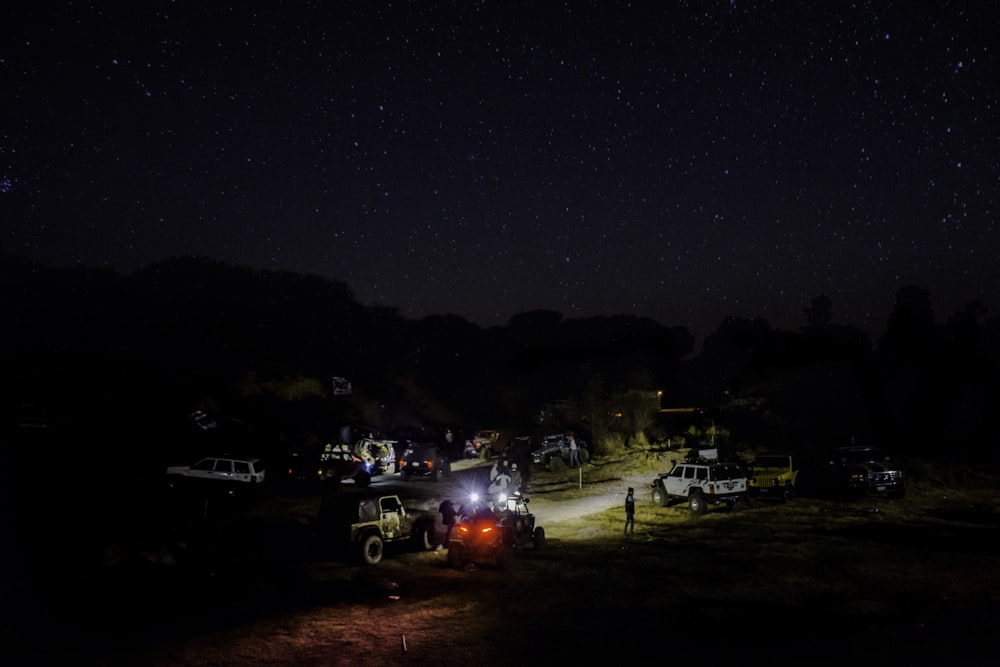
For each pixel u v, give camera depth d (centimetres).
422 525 2183
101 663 1163
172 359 4638
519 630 1352
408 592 1655
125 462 3011
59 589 1611
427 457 3853
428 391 6900
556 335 7975
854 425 5372
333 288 6700
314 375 5547
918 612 1478
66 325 4509
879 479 3216
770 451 4503
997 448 5016
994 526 2569
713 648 1239
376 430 5234
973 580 1756
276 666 1154
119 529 2070
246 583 1736
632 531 2434
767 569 1881
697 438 5016
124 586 1669
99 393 3809
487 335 7894
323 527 2016
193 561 1938
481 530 1884
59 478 2569
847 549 2141
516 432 6144
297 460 3741
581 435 5184
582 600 1577
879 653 1205
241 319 5638
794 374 6141
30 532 1969
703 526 2591
